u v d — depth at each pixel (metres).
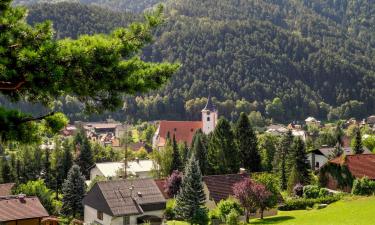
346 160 76.31
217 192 68.56
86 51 14.03
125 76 15.01
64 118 16.67
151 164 114.50
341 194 70.62
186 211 61.03
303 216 57.19
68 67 13.88
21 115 14.90
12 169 97.06
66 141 114.06
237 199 60.31
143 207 62.47
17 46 14.16
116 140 182.12
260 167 103.81
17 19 15.28
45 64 13.48
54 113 16.44
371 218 49.62
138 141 190.12
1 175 93.06
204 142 117.38
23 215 50.28
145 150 150.00
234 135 103.50
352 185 73.75
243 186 59.38
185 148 127.06
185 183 62.66
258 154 103.81
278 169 109.88
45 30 14.66
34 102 16.30
